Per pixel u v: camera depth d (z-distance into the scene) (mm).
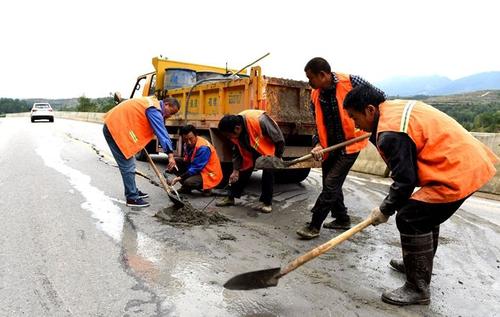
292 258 3766
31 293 2916
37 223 4477
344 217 4734
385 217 2832
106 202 5473
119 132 5000
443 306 2977
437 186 2701
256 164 4660
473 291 3248
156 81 9125
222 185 6762
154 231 4359
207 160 6016
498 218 5516
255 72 5930
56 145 12320
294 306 2869
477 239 4582
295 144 6871
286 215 5309
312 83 4129
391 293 2992
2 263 3410
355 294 3098
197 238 4199
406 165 2670
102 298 2871
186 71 8711
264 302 2908
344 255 3912
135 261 3533
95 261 3506
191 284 3135
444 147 2672
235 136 5219
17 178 6848
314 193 6758
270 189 5434
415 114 2773
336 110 4164
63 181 6707
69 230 4281
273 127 5020
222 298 2939
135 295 2930
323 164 4539
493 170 2734
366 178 8570
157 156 11016
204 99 7199
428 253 2932
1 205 5152
